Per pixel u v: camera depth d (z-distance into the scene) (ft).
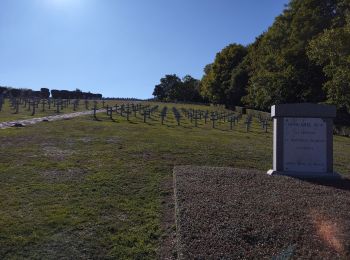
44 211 28.71
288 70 147.23
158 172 40.78
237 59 272.51
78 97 282.15
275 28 161.89
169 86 418.92
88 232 25.62
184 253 21.52
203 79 342.85
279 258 19.20
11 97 194.80
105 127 81.41
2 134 64.44
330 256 21.20
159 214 29.04
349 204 29.01
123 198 32.14
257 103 175.94
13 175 38.27
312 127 39.37
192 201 28.73
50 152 50.29
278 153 39.32
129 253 23.21
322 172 38.99
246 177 36.40
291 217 25.84
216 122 125.49
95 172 40.09
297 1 152.05
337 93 103.71
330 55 98.89
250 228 24.18
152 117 129.49
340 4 126.00
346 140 98.53
